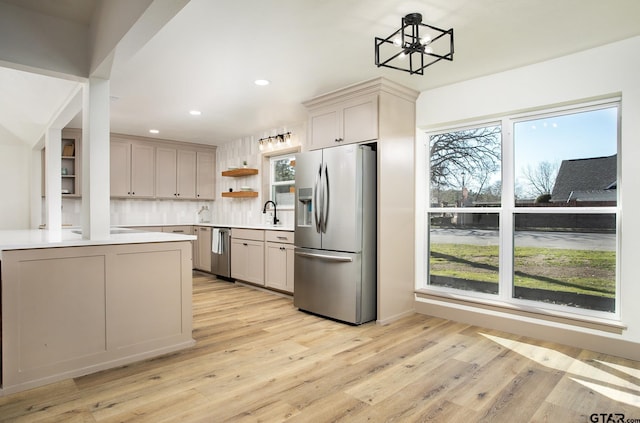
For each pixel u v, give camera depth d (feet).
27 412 6.18
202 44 8.66
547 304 10.15
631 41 8.48
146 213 20.51
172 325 9.02
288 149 17.11
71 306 7.57
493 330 10.66
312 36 8.28
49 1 7.68
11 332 6.89
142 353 8.50
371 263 11.51
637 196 8.43
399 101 11.80
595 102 9.31
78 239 8.44
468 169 11.82
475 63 9.88
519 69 10.19
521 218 10.68
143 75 10.64
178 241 9.12
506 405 6.51
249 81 11.18
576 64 9.25
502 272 10.90
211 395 6.80
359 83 11.19
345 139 11.85
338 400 6.65
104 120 8.83
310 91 12.16
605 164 9.30
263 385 7.21
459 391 7.00
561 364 8.23
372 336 10.12
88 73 8.64
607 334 8.83
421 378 7.54
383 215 11.27
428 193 12.83
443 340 9.80
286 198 17.95
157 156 19.92
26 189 18.31
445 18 7.47
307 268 12.39
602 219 9.34
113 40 7.09
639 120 8.40
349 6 7.03
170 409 6.30
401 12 7.25
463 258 11.91
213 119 15.80
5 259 6.86
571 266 9.80
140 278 8.53
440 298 11.87
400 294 11.94
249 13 7.27
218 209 21.98
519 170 10.71
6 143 17.84
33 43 7.94
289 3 6.91
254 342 9.63
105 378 7.50
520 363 8.30
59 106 11.02
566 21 7.64
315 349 9.13
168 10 5.80
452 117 11.55
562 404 6.54
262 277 15.65
